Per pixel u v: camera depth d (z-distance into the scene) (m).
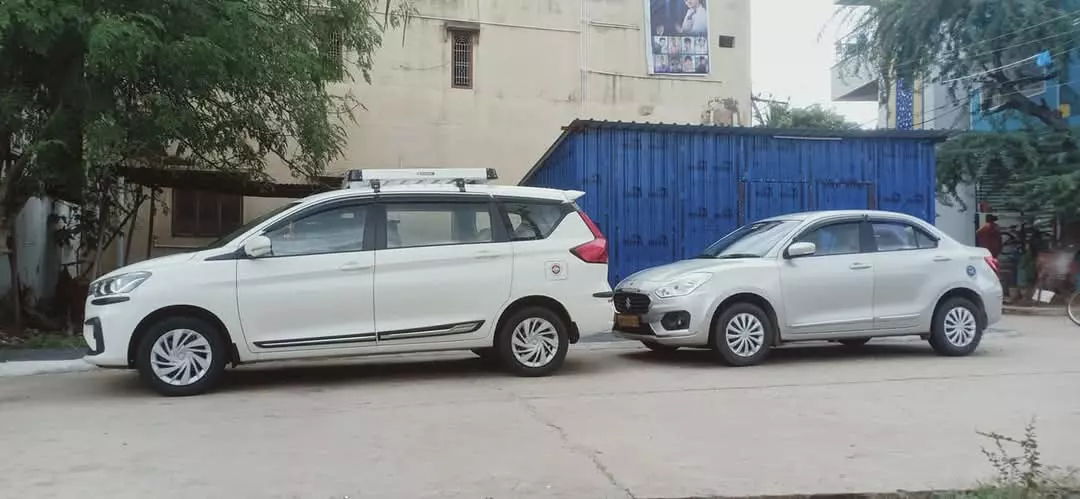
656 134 11.96
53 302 14.07
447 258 8.06
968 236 22.16
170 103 10.02
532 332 8.41
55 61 9.81
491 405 6.88
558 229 8.56
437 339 8.03
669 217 11.94
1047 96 20.66
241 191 13.88
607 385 7.84
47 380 8.47
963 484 4.63
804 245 9.07
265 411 6.71
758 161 12.38
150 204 14.79
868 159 12.80
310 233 7.84
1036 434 5.78
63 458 5.21
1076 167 17.45
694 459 5.15
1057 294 18.19
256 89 10.70
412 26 17.50
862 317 9.30
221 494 4.48
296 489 4.57
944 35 18.86
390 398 7.27
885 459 5.15
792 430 5.92
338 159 16.92
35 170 10.27
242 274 7.53
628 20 18.97
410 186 8.26
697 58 19.31
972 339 9.80
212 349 7.51
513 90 18.16
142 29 8.92
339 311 7.73
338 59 13.06
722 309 8.95
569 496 4.45
